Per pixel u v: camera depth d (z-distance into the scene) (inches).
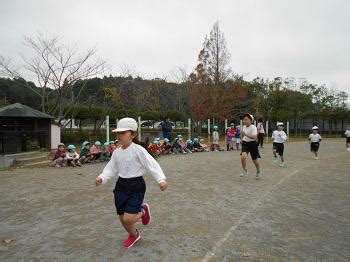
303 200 250.8
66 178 352.5
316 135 561.9
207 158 558.3
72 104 898.1
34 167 446.6
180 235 171.2
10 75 842.2
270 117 1608.0
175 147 655.8
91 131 1045.2
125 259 141.1
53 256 145.3
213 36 1204.5
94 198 257.3
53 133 677.3
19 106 629.3
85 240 164.6
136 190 152.9
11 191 285.4
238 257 143.8
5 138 515.5
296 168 434.0
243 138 349.7
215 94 1169.4
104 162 500.1
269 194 271.0
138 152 151.3
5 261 140.6
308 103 1632.6
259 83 1630.2
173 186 304.2
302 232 177.3
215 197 259.0
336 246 157.8
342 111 1592.0
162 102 1374.3
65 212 217.5
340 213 214.8
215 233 174.6
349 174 383.9
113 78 1126.4
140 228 182.7
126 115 1152.8
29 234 174.7
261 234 173.5
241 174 360.8
